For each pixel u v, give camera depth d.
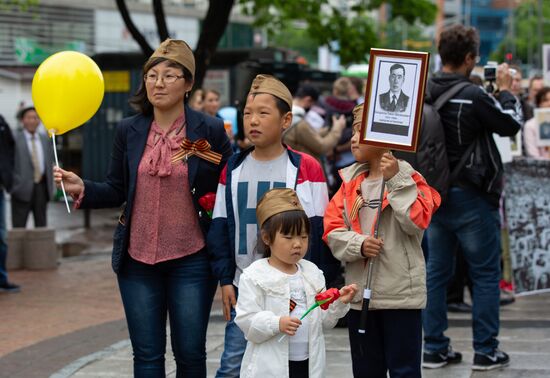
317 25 24.55
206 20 17.91
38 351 10.71
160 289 7.02
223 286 6.75
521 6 91.12
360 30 25.08
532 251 13.06
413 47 82.06
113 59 30.92
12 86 44.75
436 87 8.84
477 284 8.93
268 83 6.75
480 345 8.98
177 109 7.00
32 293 14.65
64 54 7.04
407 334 6.78
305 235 6.12
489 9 137.12
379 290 6.73
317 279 6.29
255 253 6.75
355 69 27.27
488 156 8.73
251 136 6.71
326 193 6.88
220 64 29.45
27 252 17.14
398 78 6.61
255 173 6.80
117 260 6.96
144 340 6.95
